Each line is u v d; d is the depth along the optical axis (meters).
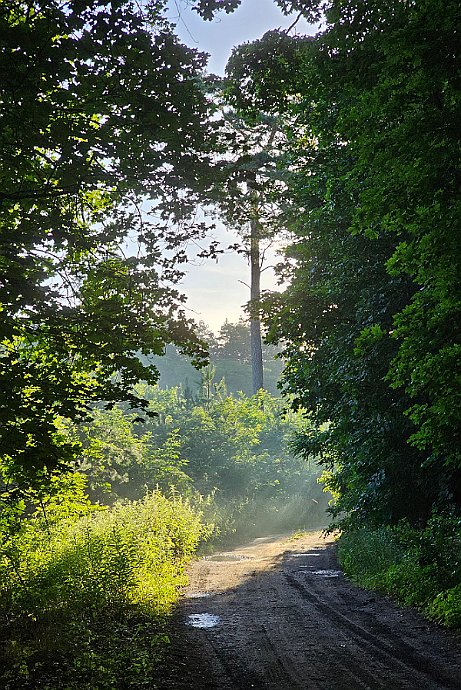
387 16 11.05
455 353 10.71
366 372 16.08
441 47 9.09
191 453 49.88
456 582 13.49
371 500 17.80
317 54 12.43
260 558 27.83
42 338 10.07
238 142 10.64
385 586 15.83
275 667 9.05
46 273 10.32
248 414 61.91
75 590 12.40
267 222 12.50
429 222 9.84
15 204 10.09
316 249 19.16
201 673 8.74
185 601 15.38
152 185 10.18
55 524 14.85
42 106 8.36
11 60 7.93
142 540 18.98
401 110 10.01
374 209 10.45
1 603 11.00
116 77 8.89
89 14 8.67
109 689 7.70
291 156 18.94
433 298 11.24
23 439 8.34
